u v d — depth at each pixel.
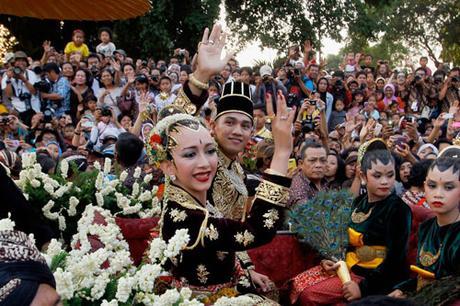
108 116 8.44
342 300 3.92
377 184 3.99
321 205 4.09
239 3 20.53
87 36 18.31
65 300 2.23
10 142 7.53
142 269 2.40
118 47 18.28
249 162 5.37
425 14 34.78
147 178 4.54
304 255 4.25
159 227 3.27
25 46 17.98
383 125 8.17
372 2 21.77
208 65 3.45
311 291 3.96
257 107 7.35
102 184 4.41
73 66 10.56
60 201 4.22
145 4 3.21
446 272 3.52
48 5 3.25
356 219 4.05
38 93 9.98
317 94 10.27
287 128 2.86
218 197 3.48
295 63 12.41
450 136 8.62
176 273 3.03
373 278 3.87
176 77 11.48
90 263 2.36
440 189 3.52
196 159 2.92
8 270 1.48
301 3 20.62
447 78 13.02
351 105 12.00
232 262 3.10
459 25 34.00
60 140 8.16
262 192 2.84
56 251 2.44
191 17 18.27
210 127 3.67
